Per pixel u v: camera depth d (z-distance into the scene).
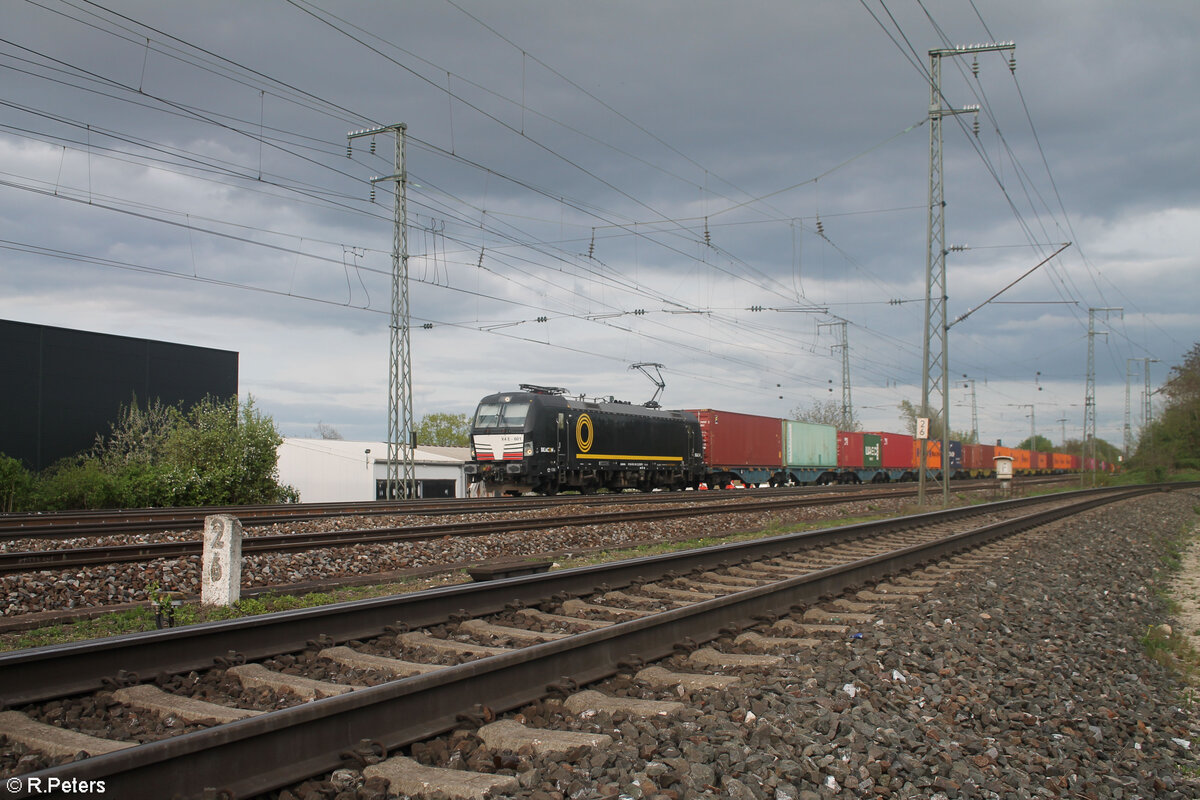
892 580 11.84
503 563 10.42
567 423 35.31
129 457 32.81
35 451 34.56
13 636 8.54
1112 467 116.25
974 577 12.51
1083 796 5.16
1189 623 12.42
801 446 54.09
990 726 6.06
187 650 6.14
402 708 4.86
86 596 10.45
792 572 11.94
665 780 4.27
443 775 4.25
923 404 28.66
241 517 19.09
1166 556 19.95
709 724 5.14
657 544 17.72
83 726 4.95
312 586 11.29
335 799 4.08
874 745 5.08
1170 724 7.21
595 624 7.93
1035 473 92.50
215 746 3.98
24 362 34.38
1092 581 14.11
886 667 7.02
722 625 8.01
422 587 11.97
